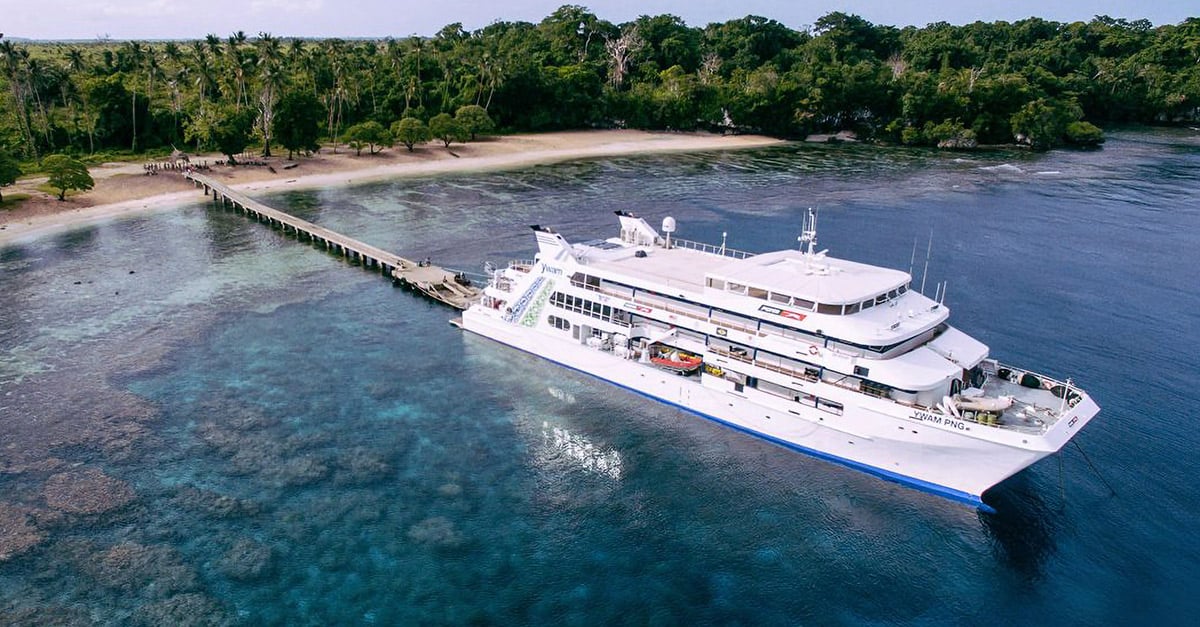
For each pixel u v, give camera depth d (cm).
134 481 4016
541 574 3388
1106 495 3931
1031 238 9062
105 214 10112
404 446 4388
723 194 11850
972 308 6575
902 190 12219
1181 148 16938
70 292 7056
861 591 3306
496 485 4025
